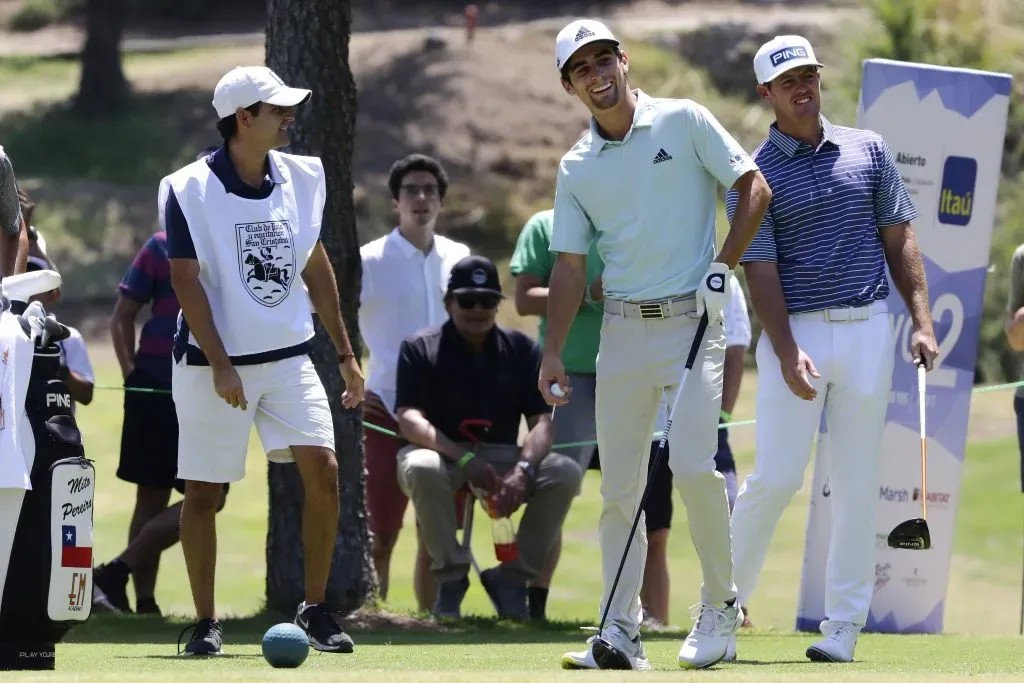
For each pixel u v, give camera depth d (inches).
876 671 738.2
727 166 724.0
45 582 696.4
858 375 846.5
